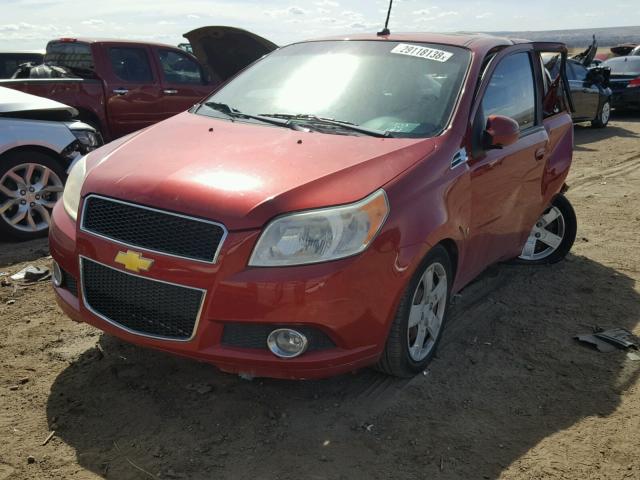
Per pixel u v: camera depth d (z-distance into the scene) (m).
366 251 2.82
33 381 3.28
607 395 3.41
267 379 3.36
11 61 11.77
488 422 3.11
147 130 3.70
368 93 3.83
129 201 2.87
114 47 8.94
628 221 6.82
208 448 2.80
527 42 4.68
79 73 8.95
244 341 2.79
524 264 5.41
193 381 3.31
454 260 3.59
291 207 2.73
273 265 2.68
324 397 3.23
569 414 3.22
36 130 5.49
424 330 3.43
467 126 3.64
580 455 2.90
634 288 4.97
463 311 4.41
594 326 4.25
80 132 5.87
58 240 3.19
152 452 2.76
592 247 5.95
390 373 3.33
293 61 4.32
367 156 3.15
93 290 3.04
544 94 4.98
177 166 3.01
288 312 2.69
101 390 3.21
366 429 2.99
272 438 2.89
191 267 2.71
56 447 2.78
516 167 4.20
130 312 2.93
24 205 5.53
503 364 3.69
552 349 3.90
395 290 2.96
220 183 2.82
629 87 17.05
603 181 8.82
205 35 9.20
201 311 2.72
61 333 3.81
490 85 4.01
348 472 2.70
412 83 3.85
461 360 3.70
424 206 3.11
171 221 2.76
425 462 2.79
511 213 4.30
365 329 2.88
